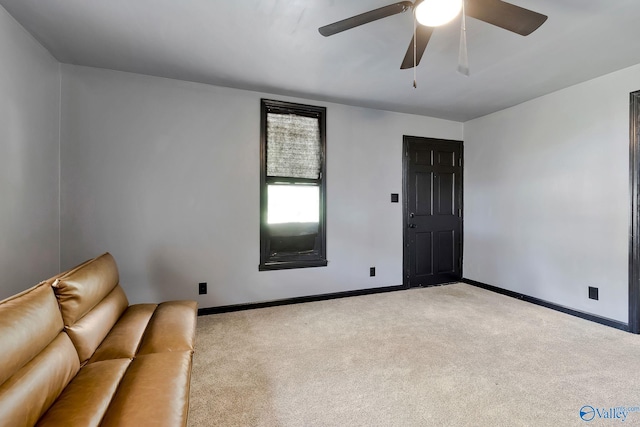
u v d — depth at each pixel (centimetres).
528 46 233
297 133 353
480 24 203
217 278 317
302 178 356
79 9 190
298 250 357
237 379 195
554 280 330
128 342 167
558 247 326
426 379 195
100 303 181
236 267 325
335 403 171
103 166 279
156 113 294
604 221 288
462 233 448
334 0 180
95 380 129
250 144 329
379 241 396
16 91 206
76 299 153
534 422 156
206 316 307
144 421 104
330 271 369
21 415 97
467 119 434
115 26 209
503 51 241
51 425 102
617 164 279
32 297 127
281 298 344
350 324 286
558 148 326
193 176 307
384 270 400
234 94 321
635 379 194
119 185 284
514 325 283
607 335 261
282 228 349
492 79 296
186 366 146
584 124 303
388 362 216
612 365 211
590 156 298
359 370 206
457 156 445
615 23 203
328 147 366
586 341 249
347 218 378
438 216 433
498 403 171
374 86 314
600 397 176
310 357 223
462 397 177
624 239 274
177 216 303
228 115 319
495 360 218
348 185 378
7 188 198
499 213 394
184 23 205
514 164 374
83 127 272
